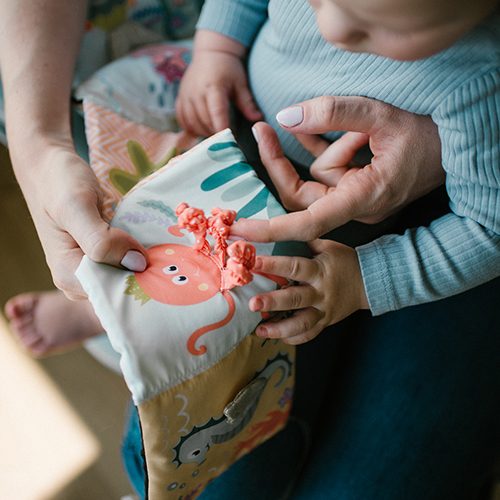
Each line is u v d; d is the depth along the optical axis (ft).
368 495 2.28
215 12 2.43
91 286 1.49
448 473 2.31
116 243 1.53
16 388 3.57
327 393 2.62
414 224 2.48
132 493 3.26
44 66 2.17
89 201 1.71
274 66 2.17
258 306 1.54
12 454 3.34
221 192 1.79
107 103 2.33
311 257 1.86
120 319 1.42
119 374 3.70
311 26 1.86
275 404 2.02
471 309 2.41
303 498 2.43
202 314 1.50
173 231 1.71
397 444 2.33
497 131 1.64
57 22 2.22
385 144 1.82
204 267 1.62
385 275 1.87
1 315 3.81
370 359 2.48
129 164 2.17
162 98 2.51
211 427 1.67
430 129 1.79
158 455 1.54
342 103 1.71
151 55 2.60
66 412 3.53
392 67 1.71
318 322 1.86
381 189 1.79
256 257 1.61
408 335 2.44
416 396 2.36
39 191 1.89
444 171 1.94
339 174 2.03
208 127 2.43
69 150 2.05
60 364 3.70
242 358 1.60
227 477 2.37
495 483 3.12
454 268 1.89
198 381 1.49
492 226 1.84
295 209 2.11
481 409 2.35
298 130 1.78
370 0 1.03
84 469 3.34
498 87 1.59
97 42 2.62
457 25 1.10
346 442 2.42
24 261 4.02
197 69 2.45
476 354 2.38
